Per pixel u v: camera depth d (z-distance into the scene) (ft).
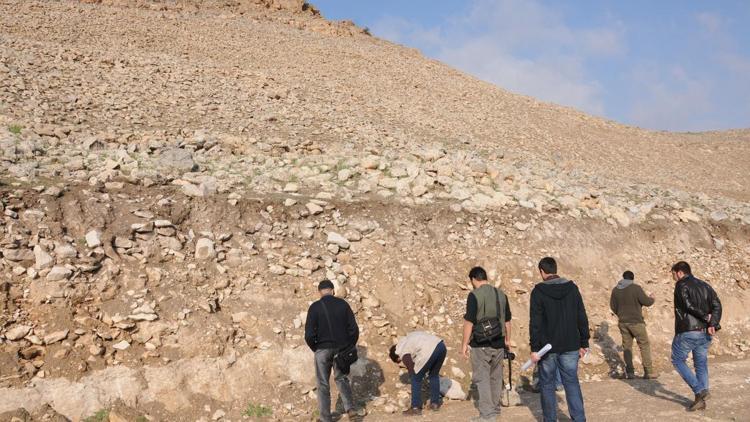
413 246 29.09
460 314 26.50
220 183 29.89
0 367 17.63
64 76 53.16
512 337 26.48
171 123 45.32
